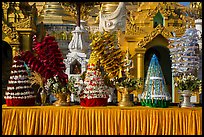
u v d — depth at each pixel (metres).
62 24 23.55
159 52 23.33
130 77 14.87
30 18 20.88
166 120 12.92
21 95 13.57
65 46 22.97
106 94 13.74
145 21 22.20
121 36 21.06
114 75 14.84
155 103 13.39
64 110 12.94
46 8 24.25
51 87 13.88
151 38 20.75
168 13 22.14
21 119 12.91
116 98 16.97
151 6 22.95
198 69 16.42
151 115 12.93
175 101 20.33
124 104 13.71
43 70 14.09
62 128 12.85
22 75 13.77
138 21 22.39
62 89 13.75
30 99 13.73
